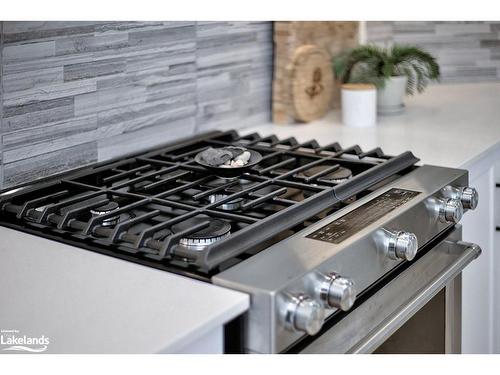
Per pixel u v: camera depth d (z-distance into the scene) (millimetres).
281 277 1167
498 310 2342
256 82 2414
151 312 1075
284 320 1145
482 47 3082
